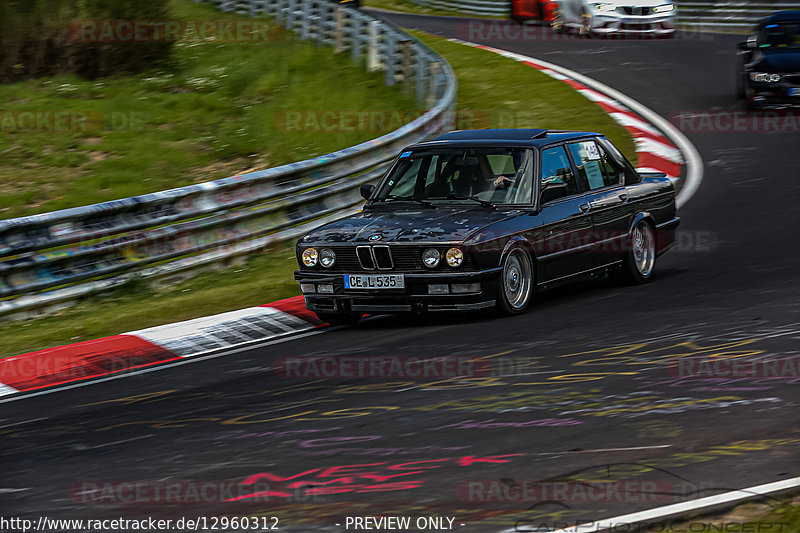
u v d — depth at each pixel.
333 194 34.84
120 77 56.19
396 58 53.34
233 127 48.19
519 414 14.76
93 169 42.16
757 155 41.88
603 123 48.09
